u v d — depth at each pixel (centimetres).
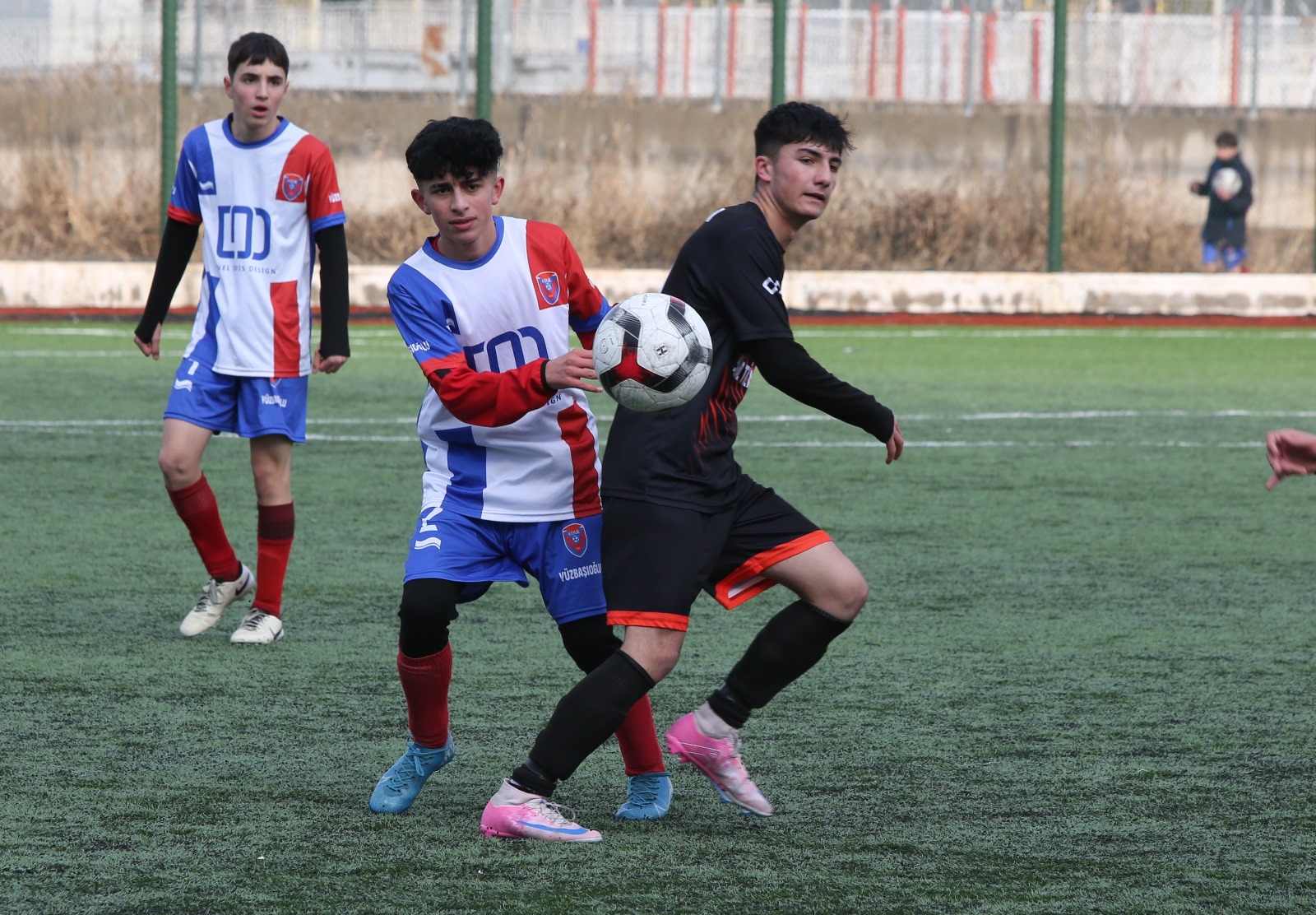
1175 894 990
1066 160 6638
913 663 1605
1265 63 6944
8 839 1073
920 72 6919
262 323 1683
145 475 2692
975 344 5078
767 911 952
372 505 2458
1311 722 1396
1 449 2914
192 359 1703
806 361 1111
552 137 6481
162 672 1544
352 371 4262
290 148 1702
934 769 1258
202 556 1698
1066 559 2134
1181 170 6700
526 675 1550
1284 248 6812
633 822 1138
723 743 1130
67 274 5550
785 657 1121
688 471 1096
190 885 990
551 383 1074
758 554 1127
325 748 1302
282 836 1088
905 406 3675
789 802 1178
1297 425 3444
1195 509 2516
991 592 1938
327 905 957
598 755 1319
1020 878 1016
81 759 1262
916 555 2145
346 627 1739
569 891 985
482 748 1315
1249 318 6084
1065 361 4641
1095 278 6041
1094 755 1298
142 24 6394
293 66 6712
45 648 1633
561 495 1142
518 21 6756
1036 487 2692
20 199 6184
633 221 6444
